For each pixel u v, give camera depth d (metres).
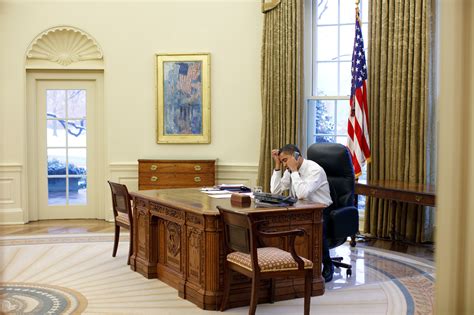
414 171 6.11
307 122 7.25
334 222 4.32
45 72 7.63
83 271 4.85
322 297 4.00
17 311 3.65
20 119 7.43
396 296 4.02
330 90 7.14
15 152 7.43
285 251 3.67
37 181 7.72
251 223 3.19
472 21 0.90
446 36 0.93
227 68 7.46
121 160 7.59
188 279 3.96
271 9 7.04
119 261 5.24
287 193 6.43
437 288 0.96
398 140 6.26
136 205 4.88
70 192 7.83
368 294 4.08
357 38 6.21
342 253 5.59
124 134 7.58
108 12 7.51
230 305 3.72
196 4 7.48
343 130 7.08
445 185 0.95
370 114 6.47
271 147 7.11
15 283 4.42
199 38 7.50
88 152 7.78
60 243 6.10
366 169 6.83
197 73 7.50
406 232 6.21
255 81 7.41
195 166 7.09
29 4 7.41
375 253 5.59
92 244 6.05
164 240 4.48
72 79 7.68
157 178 7.14
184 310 3.67
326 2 7.11
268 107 7.11
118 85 7.55
